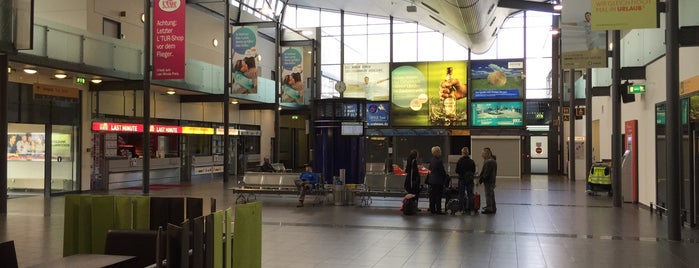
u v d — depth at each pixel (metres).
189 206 6.62
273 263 8.41
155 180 24.92
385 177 16.27
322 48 40.12
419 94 36.41
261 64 36.62
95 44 18.53
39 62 16.22
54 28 16.80
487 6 23.89
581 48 16.03
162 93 25.38
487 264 8.40
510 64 35.12
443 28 33.72
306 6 40.06
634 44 17.42
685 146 12.61
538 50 36.88
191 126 27.75
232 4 32.56
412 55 38.94
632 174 17.47
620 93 16.36
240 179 28.92
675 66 10.83
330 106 18.66
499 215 14.11
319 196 17.45
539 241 10.36
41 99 18.88
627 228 12.02
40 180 19.25
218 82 26.38
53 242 10.04
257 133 35.19
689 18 11.74
